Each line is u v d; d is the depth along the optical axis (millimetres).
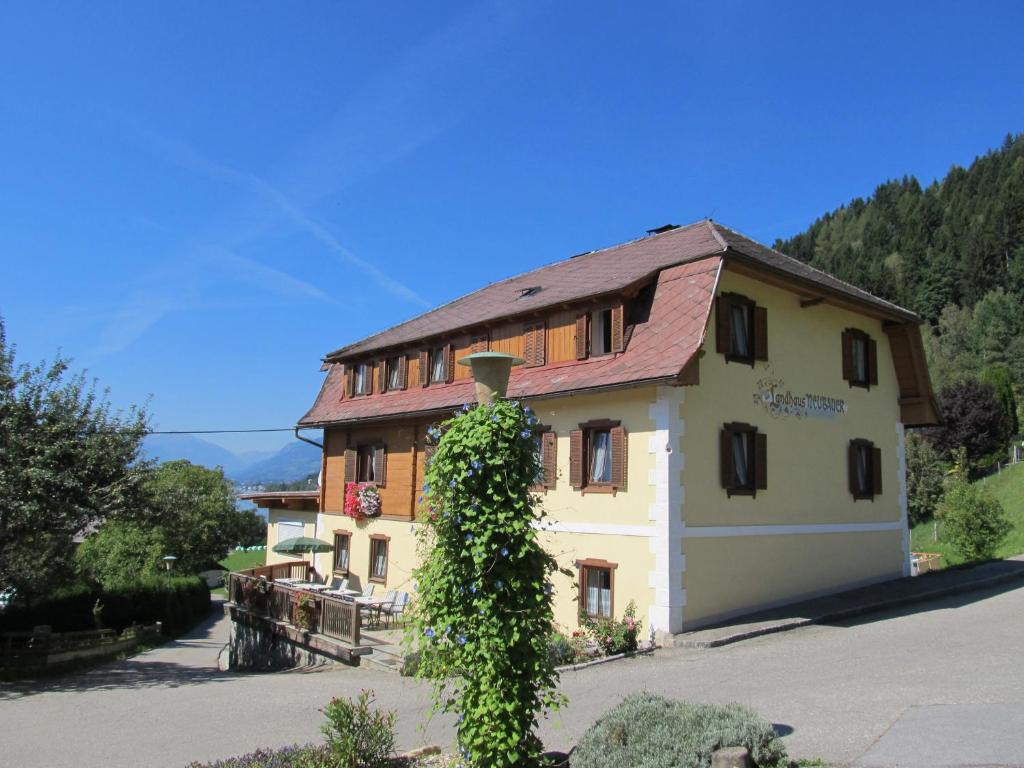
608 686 10656
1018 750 6465
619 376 14719
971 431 52375
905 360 19969
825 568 17125
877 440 19266
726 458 15109
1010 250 100688
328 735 7199
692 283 15125
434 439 6898
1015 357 74875
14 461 15953
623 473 14906
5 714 12453
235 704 12312
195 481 49312
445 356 21062
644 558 14281
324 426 25188
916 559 29797
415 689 12453
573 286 18641
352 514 23422
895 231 125125
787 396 16734
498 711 6129
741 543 15219
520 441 6523
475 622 6301
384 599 20469
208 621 35625
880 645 12172
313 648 16844
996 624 13477
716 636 13359
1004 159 126750
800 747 6980
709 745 5738
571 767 6270
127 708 12648
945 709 7980
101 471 17219
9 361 16922
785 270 15906
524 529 6402
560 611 15914
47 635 20359
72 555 19688
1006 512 40031
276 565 25109
